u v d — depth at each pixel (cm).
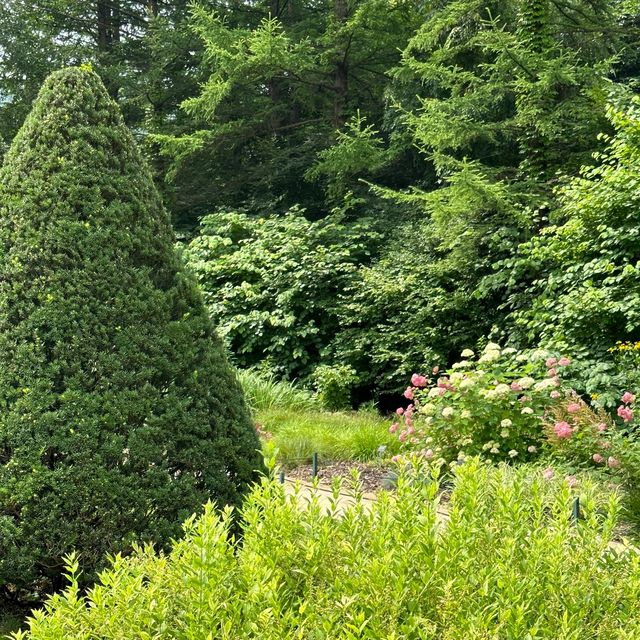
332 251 1301
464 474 267
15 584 313
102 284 329
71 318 322
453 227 1056
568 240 885
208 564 204
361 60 1653
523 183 1020
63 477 308
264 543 227
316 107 1875
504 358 882
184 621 198
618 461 512
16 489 306
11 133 1912
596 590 218
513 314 929
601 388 777
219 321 1288
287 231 1377
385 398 1208
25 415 312
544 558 225
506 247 1010
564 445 580
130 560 245
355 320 1198
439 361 1082
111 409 318
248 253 1332
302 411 1018
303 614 199
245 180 1758
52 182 334
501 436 643
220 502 337
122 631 191
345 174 1535
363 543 239
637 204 839
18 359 318
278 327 1255
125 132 362
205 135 1614
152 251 347
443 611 197
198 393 342
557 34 1186
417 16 1592
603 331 834
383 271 1223
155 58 1886
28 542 305
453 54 1195
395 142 1513
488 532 238
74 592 209
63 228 329
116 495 311
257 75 1552
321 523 243
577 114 1004
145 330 334
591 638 203
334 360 1225
